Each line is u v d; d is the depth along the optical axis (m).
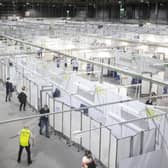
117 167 6.86
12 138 8.96
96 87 9.26
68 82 10.56
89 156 6.86
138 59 14.45
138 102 7.90
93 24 31.38
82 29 26.44
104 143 7.36
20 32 23.69
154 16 41.72
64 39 19.58
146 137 7.05
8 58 14.81
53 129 9.49
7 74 14.56
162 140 7.07
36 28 25.66
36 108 11.23
